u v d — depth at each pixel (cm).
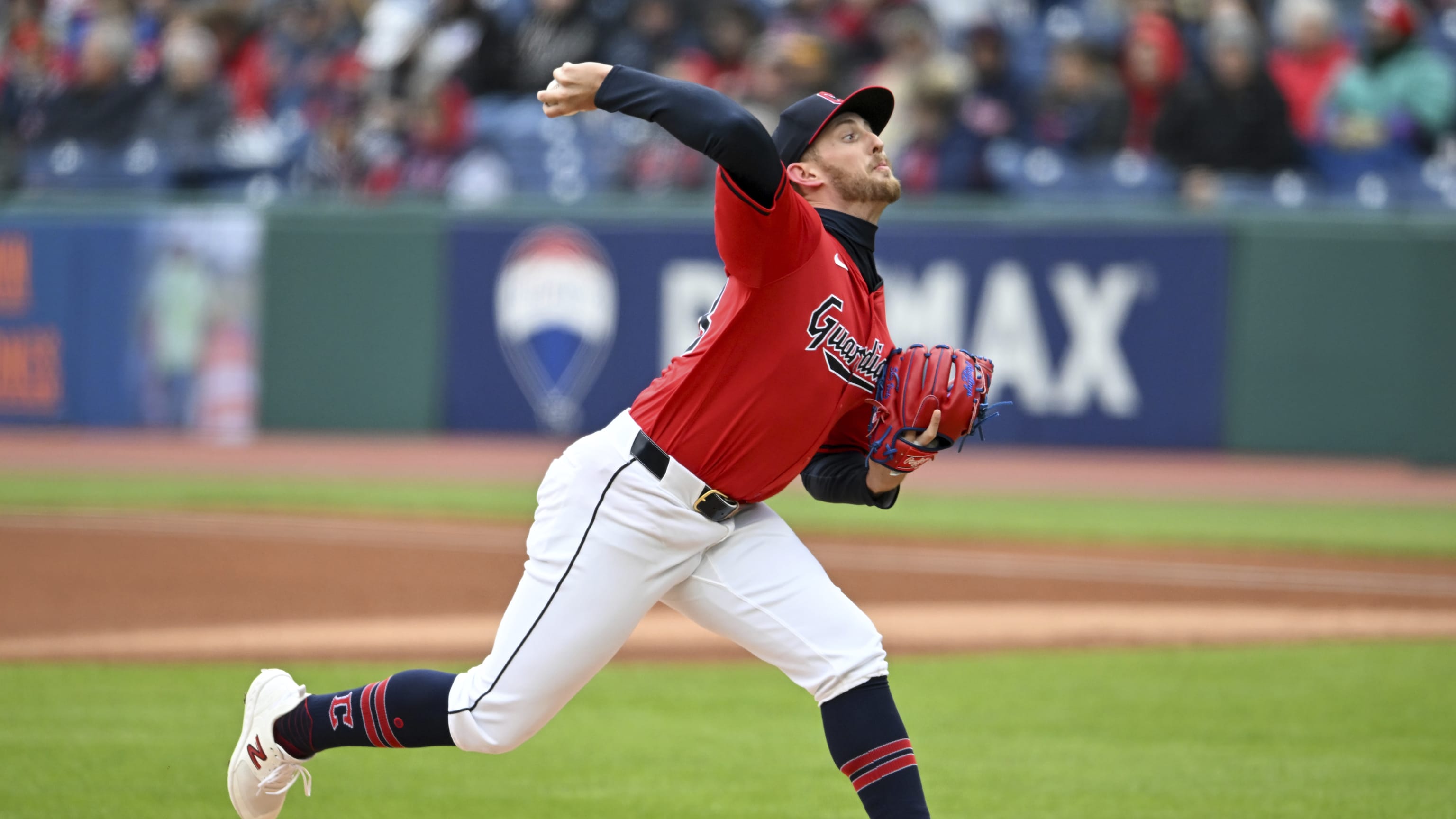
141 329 4975
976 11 5581
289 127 5641
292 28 5828
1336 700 2067
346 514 3575
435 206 4788
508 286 4756
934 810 1556
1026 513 3700
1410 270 4188
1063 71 4934
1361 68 4866
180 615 2547
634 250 4666
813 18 5338
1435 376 4191
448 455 4550
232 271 4912
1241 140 4675
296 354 4894
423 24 5594
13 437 4953
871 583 2906
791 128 1204
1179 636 2484
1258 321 4334
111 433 5006
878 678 1181
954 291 4562
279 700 1288
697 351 1147
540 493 1195
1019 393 4559
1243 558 3172
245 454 4556
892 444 1191
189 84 5344
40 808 1510
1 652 2273
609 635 1170
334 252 4847
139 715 1916
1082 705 2039
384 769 1725
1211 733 1888
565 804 1579
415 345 4822
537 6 5350
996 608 2700
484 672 1193
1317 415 4319
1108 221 4434
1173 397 4431
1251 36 4800
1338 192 4634
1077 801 1589
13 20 5859
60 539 3244
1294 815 1536
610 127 5103
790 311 1127
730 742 1855
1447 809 1558
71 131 5494
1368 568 3078
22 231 5044
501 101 5384
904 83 4838
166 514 3553
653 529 1151
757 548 1193
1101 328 4469
